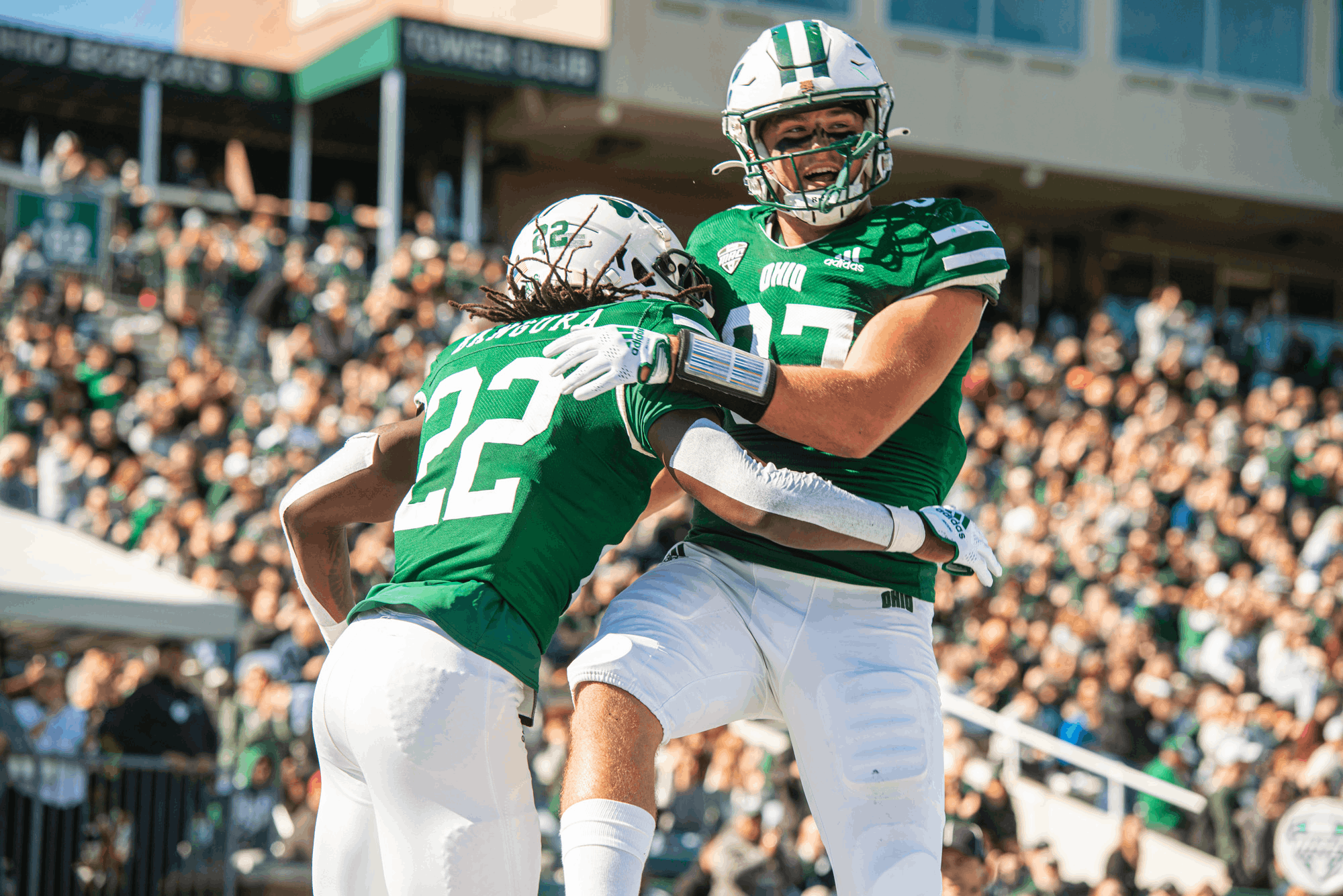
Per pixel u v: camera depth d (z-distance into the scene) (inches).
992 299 209.0
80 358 1029.8
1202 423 1348.4
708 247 223.5
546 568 187.0
